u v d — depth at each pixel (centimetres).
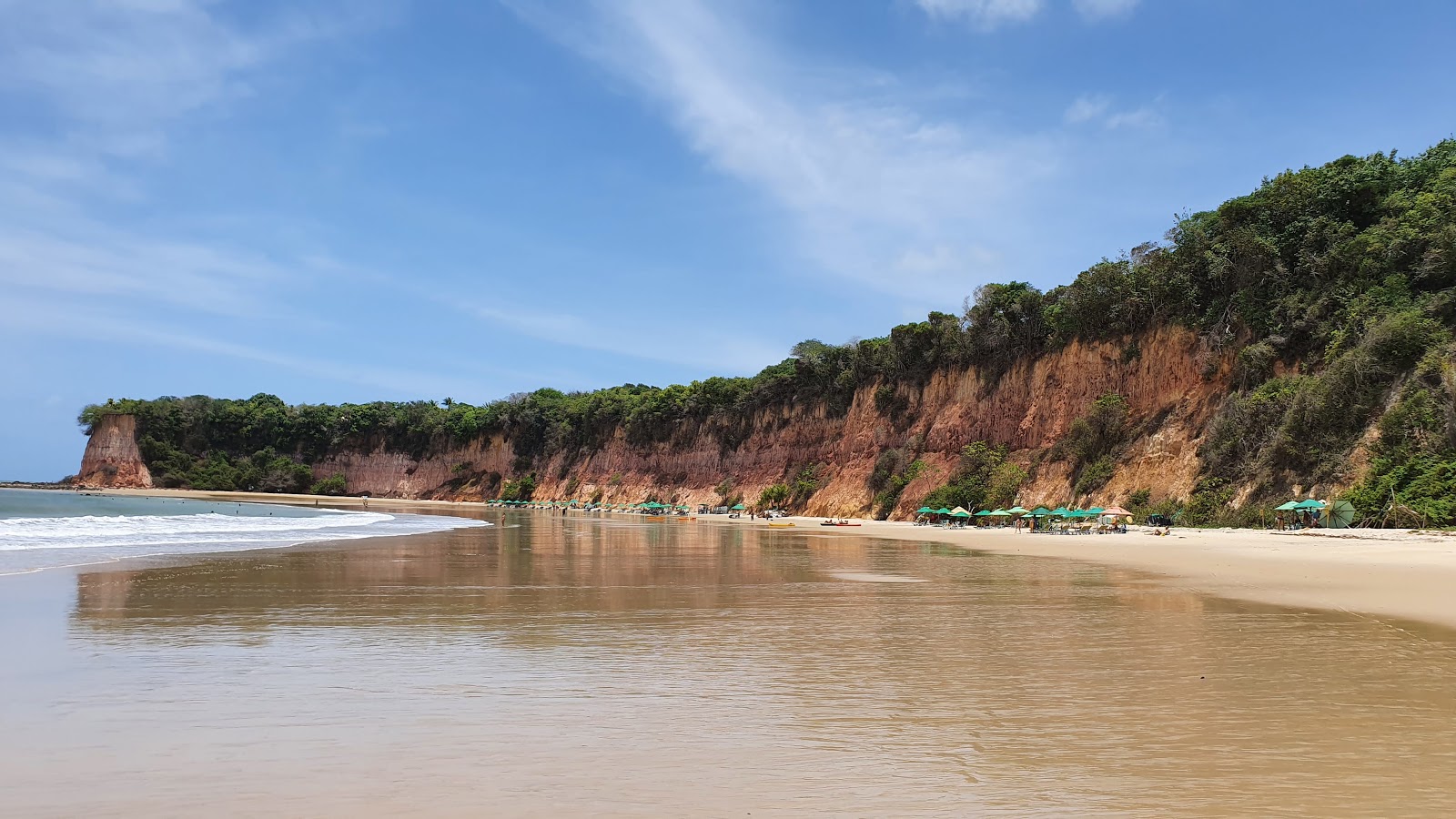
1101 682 995
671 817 582
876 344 8238
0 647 1175
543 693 944
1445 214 4325
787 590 1966
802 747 743
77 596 1680
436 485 14062
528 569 2453
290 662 1098
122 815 580
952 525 5959
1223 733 779
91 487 14188
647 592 1897
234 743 749
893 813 591
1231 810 592
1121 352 5678
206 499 12075
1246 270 4994
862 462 7769
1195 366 5147
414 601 1716
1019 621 1476
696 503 9712
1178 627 1389
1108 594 1853
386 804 605
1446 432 3488
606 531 5291
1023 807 600
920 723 821
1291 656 1141
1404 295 4203
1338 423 4025
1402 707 874
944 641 1276
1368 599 1714
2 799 609
